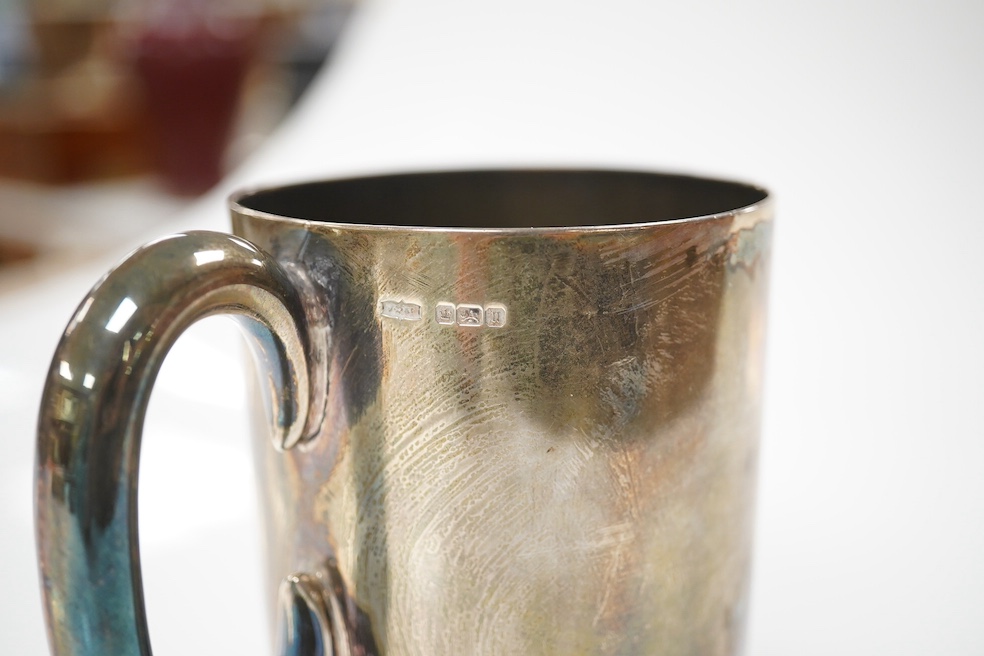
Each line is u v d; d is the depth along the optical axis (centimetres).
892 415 48
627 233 29
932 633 39
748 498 33
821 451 47
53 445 28
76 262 69
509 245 29
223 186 64
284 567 33
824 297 53
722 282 31
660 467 31
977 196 52
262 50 89
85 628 28
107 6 116
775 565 42
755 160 57
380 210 39
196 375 54
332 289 30
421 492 30
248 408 34
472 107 63
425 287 29
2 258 102
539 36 62
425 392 30
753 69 57
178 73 83
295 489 32
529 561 31
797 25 56
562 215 41
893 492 45
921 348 50
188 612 41
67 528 28
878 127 54
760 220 32
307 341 30
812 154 55
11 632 41
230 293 29
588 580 31
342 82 67
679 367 30
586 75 61
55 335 56
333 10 91
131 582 28
